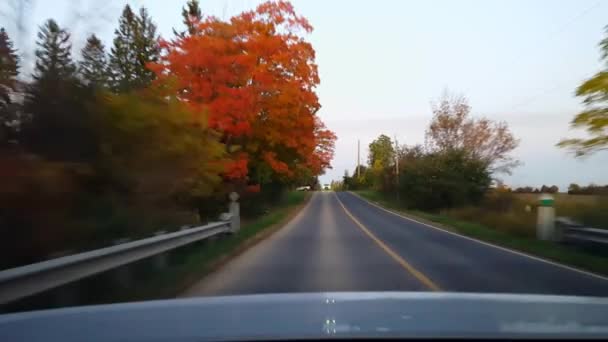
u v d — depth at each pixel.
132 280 9.11
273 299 3.50
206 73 21.39
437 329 2.59
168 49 21.36
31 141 9.42
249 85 22.73
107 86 11.50
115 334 2.50
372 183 97.88
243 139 25.20
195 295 8.27
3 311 6.66
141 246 8.89
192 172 13.44
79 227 9.34
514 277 10.12
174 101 13.02
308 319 2.82
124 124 10.95
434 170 42.28
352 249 14.83
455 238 18.80
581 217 18.11
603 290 8.85
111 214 10.45
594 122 12.66
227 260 12.39
